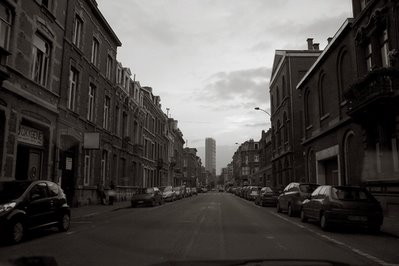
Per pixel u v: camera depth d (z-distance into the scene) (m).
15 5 16.45
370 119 18.72
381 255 8.81
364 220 12.80
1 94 15.56
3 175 15.59
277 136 47.56
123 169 36.59
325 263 7.78
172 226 14.49
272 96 51.69
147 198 28.09
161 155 58.12
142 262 7.74
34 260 7.88
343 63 23.97
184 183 93.06
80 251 8.98
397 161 17.19
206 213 21.44
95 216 19.31
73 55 23.25
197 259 8.08
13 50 16.38
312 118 30.58
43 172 19.70
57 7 20.98
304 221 16.44
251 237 11.59
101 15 27.95
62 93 21.59
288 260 8.02
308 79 31.34
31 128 18.58
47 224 11.62
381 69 16.39
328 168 27.86
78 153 24.28
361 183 20.36
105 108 31.08
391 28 17.42
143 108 44.09
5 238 9.82
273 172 50.59
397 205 16.72
